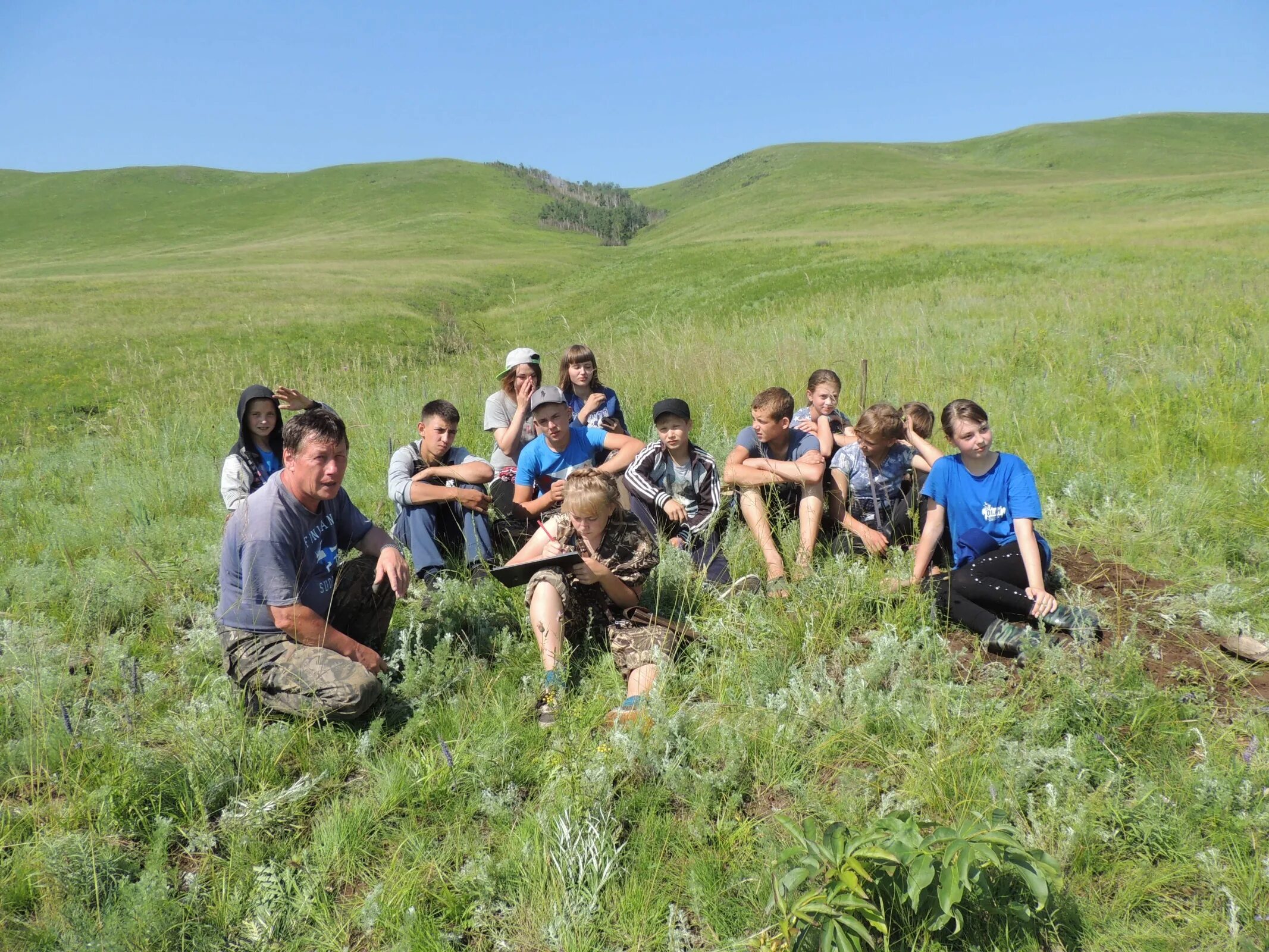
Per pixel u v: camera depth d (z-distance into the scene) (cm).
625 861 290
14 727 366
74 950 251
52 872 279
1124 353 970
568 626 419
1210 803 290
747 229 7712
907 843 245
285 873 283
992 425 737
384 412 981
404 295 3941
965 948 246
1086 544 522
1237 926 247
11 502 729
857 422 512
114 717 367
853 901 229
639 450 582
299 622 367
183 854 304
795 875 239
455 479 534
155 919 262
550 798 314
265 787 324
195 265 5916
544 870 279
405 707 378
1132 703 334
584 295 4200
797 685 372
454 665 401
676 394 922
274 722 372
